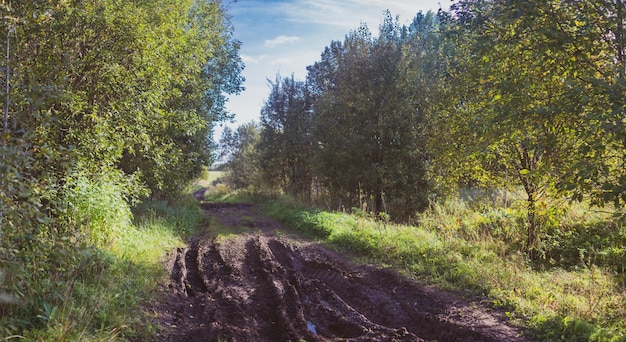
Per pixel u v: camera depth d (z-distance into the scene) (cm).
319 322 689
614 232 975
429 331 625
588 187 598
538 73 770
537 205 840
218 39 1906
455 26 941
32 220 524
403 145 2025
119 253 874
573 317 573
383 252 1093
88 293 601
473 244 1060
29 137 485
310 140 2848
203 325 634
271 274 968
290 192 3030
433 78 2144
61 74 753
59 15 796
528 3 652
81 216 840
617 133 568
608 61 692
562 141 721
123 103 962
